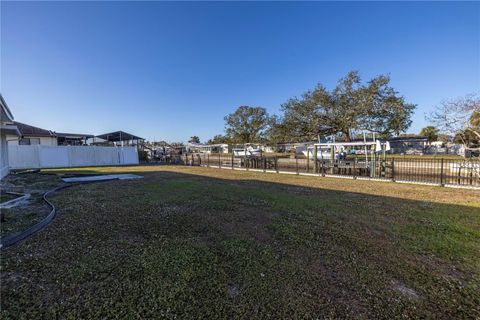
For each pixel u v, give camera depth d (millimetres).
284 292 2227
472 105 12211
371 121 22781
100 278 2434
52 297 2121
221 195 6840
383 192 7516
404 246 3299
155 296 2146
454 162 11273
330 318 1897
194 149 45219
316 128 24328
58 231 3791
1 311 1923
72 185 8688
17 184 8930
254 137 51750
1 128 9445
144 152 27578
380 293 2232
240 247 3232
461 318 1918
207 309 1979
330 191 7688
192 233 3760
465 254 3057
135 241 3418
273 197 6598
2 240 3283
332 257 2957
